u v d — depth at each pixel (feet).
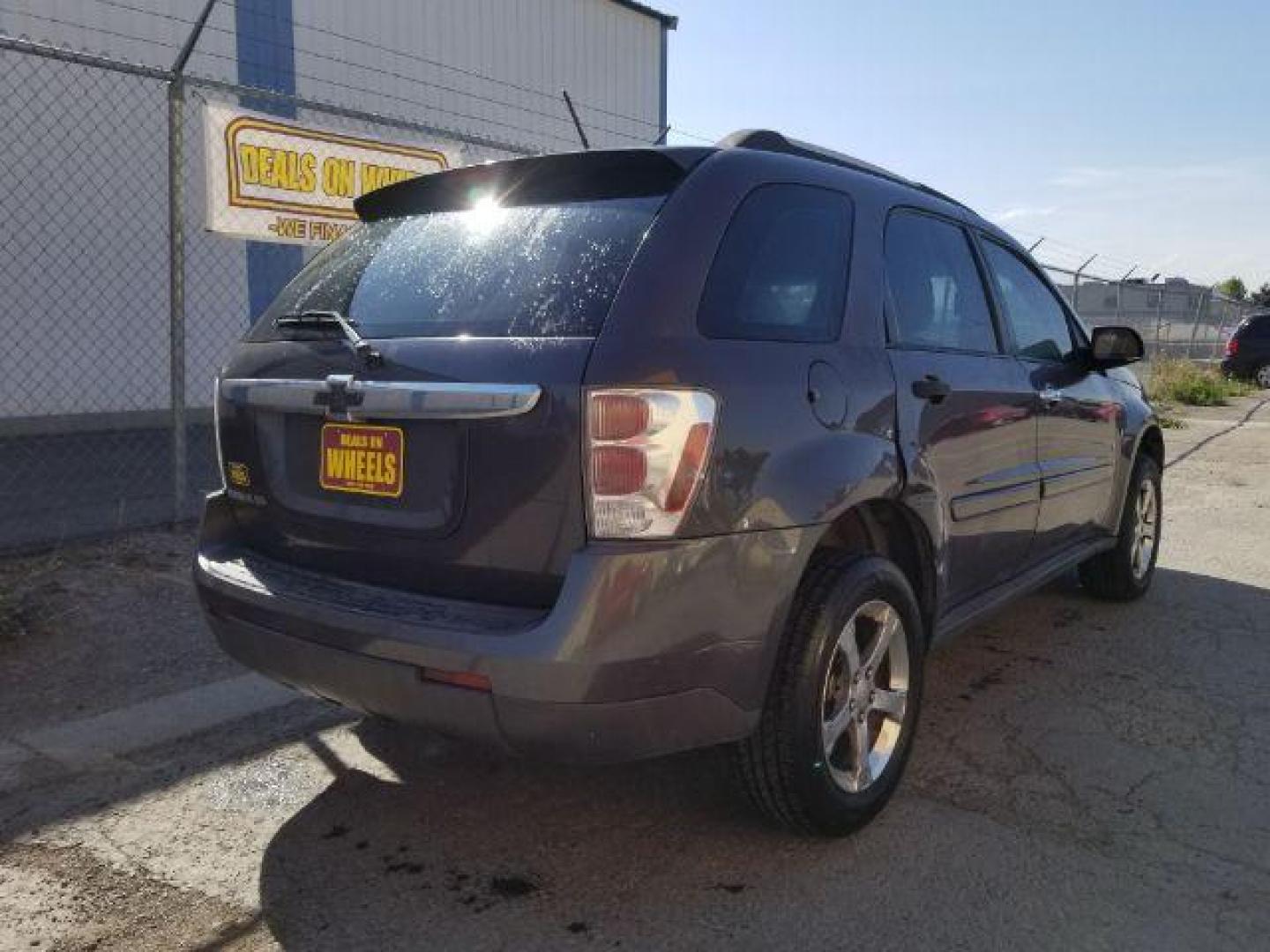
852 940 8.43
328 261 11.25
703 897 9.03
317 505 9.54
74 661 14.32
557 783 11.21
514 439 8.13
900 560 11.35
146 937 8.48
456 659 7.98
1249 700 13.70
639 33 57.11
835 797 9.64
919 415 10.78
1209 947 8.34
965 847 9.87
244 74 38.24
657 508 7.93
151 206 35.91
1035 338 14.76
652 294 8.43
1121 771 11.53
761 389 8.80
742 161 9.78
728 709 8.58
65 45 29.25
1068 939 8.43
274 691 13.60
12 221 32.55
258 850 9.84
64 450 31.45
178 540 19.34
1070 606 18.06
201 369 37.63
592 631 7.76
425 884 9.27
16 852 9.77
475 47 47.39
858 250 10.82
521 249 9.34
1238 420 51.75
